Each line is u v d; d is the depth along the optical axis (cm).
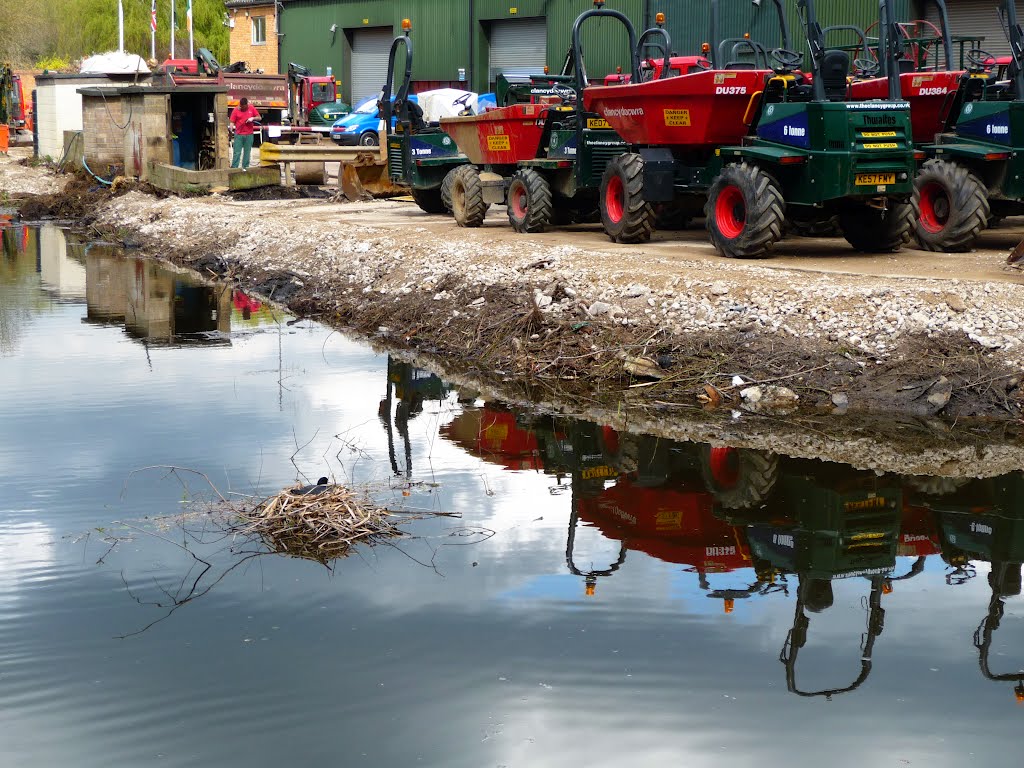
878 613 628
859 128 1180
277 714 513
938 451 906
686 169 1391
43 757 480
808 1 1204
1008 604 641
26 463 885
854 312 1062
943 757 482
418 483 848
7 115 4244
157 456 906
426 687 539
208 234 2048
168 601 635
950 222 1309
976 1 2347
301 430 984
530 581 666
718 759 480
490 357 1203
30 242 2278
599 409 1040
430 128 1942
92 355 1283
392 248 1566
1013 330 1018
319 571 680
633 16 3117
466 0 3694
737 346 1073
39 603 634
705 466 885
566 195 1589
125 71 3134
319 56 4456
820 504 803
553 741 493
